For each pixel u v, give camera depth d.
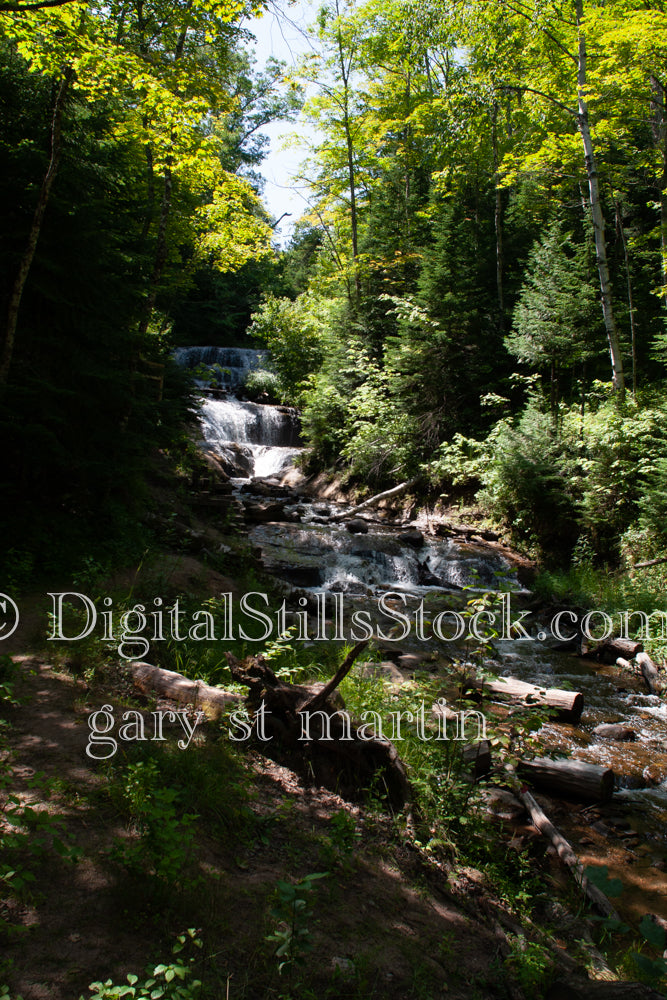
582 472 15.50
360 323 23.48
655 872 5.47
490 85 19.62
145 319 12.13
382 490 21.41
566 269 16.86
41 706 5.25
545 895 4.91
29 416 8.81
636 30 13.67
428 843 4.76
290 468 25.52
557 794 6.77
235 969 3.11
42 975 2.80
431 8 23.09
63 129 9.73
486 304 22.78
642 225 22.92
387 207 26.33
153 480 14.64
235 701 5.79
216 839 4.13
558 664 10.64
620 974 4.18
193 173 13.64
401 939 3.73
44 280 9.05
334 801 5.05
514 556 15.90
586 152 16.05
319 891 3.93
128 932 3.15
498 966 3.77
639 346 20.20
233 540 13.23
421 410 20.72
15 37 9.08
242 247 16.88
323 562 14.18
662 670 10.02
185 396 15.88
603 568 14.23
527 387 19.12
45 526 9.20
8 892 3.22
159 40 12.82
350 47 23.58
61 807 3.94
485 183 27.77
